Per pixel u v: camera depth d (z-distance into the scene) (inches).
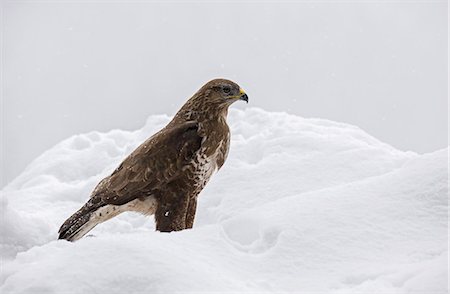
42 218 509.4
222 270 338.6
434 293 309.0
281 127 624.1
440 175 384.5
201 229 367.9
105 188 487.2
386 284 322.7
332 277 336.5
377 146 585.9
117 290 319.0
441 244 349.1
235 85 487.2
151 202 490.9
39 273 330.6
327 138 571.8
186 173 484.7
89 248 338.0
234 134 640.4
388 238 357.1
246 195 516.4
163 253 333.7
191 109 492.7
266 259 349.4
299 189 510.3
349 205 378.6
